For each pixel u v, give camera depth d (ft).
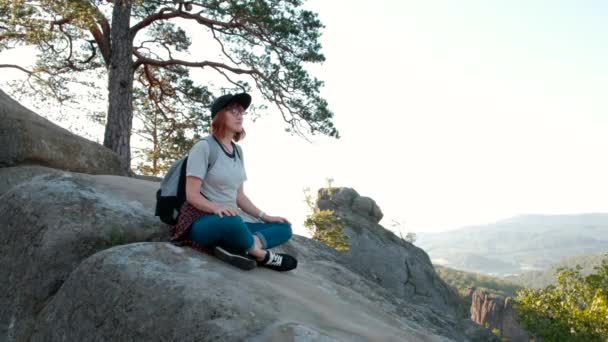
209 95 55.72
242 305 10.27
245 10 48.14
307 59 50.90
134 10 53.57
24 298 12.93
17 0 48.19
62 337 11.27
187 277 10.96
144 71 58.65
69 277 12.09
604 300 50.60
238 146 13.20
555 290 56.18
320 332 9.82
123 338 10.30
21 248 13.67
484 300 168.45
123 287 10.96
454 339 18.52
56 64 58.44
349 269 21.89
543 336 53.26
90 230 13.76
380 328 12.25
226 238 12.04
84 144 29.25
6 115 25.36
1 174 23.93
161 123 61.41
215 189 12.50
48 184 15.25
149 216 15.02
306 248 21.63
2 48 54.34
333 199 99.04
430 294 84.69
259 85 52.90
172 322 9.99
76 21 47.75
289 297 11.39
